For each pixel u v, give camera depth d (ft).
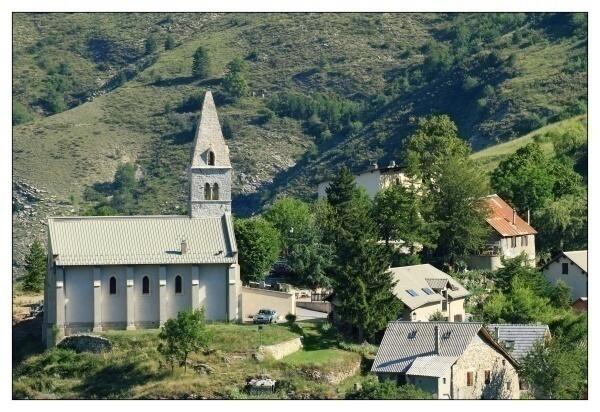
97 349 641.40
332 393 607.78
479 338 584.40
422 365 574.97
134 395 615.57
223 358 627.46
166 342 633.61
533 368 589.32
